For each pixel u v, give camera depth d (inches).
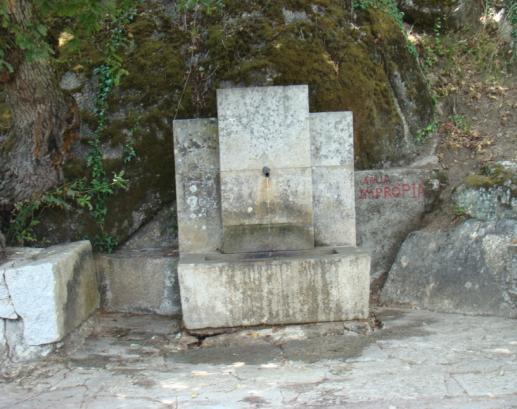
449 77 329.1
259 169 226.7
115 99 265.0
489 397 150.4
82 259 223.6
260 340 210.4
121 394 165.6
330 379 169.9
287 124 225.6
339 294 210.8
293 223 228.1
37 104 199.0
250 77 266.5
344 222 235.5
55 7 183.6
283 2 281.4
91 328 226.8
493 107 308.0
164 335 222.8
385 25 300.2
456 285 230.4
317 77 268.8
